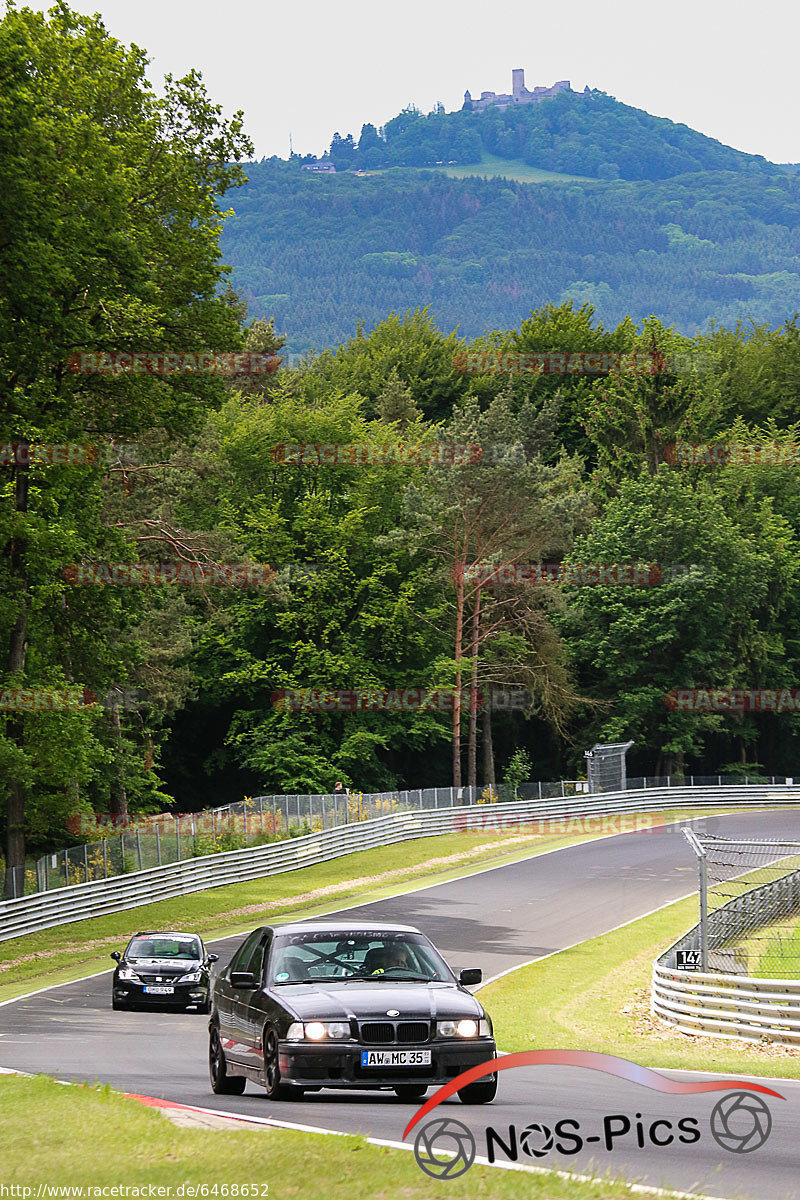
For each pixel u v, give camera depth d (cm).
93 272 9725
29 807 11981
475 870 14275
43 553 10181
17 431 9925
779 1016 6300
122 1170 2389
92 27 10762
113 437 11669
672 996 7012
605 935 10306
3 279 9238
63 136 9562
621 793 19625
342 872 14075
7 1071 4159
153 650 15550
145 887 11856
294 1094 3359
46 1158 2502
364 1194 2200
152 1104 3262
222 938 10244
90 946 9944
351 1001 3338
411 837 16725
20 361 9775
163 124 11075
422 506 19850
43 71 10025
